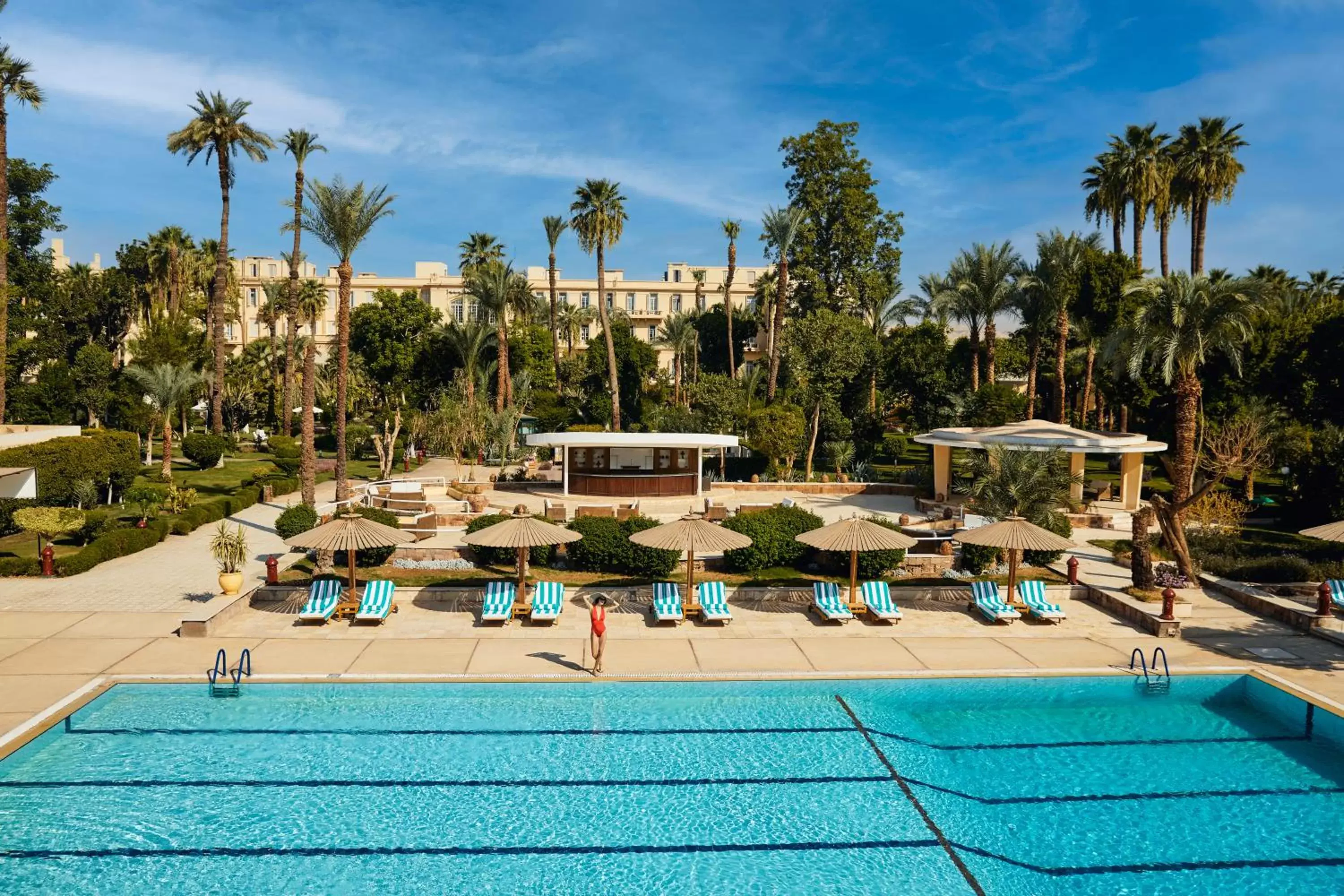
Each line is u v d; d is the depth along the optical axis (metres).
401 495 31.72
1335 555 25.22
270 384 65.88
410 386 64.31
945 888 8.98
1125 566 23.81
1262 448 29.64
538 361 71.06
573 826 10.04
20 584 20.31
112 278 59.16
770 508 29.39
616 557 20.72
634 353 67.00
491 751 11.97
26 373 58.72
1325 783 11.62
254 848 9.45
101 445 31.05
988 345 46.94
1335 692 14.43
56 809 10.22
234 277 66.56
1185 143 45.28
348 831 9.84
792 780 11.27
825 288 62.12
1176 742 12.86
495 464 48.47
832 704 13.91
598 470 35.84
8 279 46.72
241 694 13.79
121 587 20.16
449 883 8.89
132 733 12.31
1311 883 9.31
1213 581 21.39
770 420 40.69
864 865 9.38
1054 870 9.41
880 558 21.03
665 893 8.80
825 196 62.34
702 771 11.47
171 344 47.75
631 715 13.31
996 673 15.23
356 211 26.31
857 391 53.69
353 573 17.75
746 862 9.40
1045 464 24.33
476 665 15.10
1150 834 10.22
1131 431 48.59
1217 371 38.09
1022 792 11.20
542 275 91.94
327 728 12.61
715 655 15.92
